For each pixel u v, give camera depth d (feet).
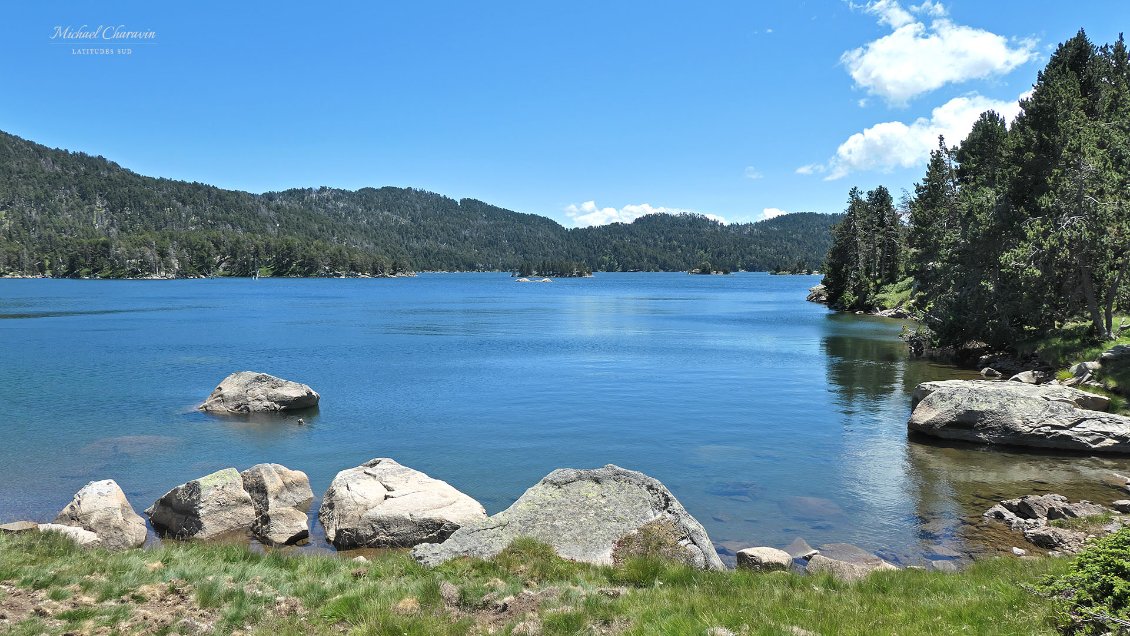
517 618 31.78
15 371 146.51
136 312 333.42
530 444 86.38
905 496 64.90
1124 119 172.24
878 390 125.08
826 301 430.20
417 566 39.73
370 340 215.92
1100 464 75.41
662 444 86.12
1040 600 29.94
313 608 34.55
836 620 29.19
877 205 420.77
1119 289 138.41
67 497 65.62
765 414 104.37
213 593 35.24
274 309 368.48
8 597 32.96
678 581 36.50
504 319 308.19
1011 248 153.38
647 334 235.81
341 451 83.15
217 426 96.12
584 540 41.73
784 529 56.54
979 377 137.28
